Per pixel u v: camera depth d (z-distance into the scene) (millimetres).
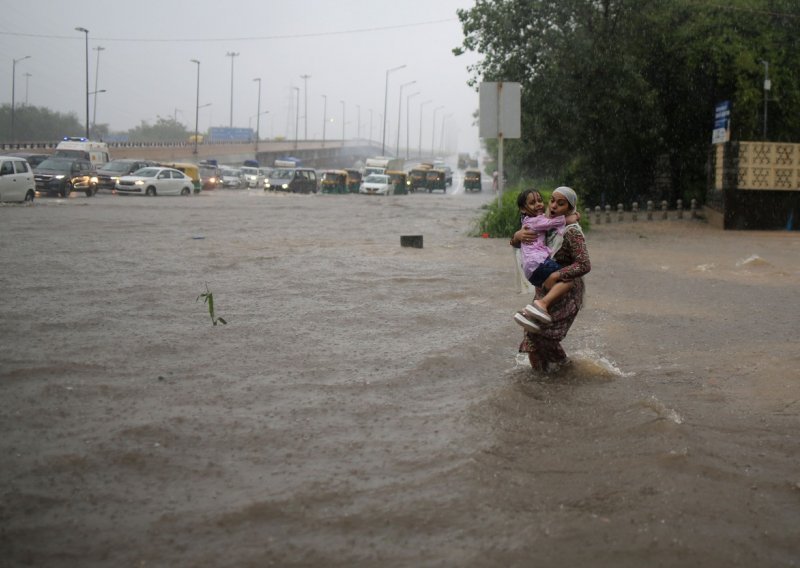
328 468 3951
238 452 4172
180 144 85125
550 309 5922
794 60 26359
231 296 9234
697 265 13586
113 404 4961
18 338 6695
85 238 16125
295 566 2984
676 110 27781
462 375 5934
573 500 3576
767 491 3748
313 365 6090
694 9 26938
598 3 25625
